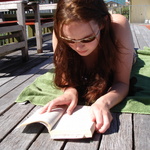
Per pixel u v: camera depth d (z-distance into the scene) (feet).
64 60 6.05
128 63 5.97
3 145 4.58
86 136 4.49
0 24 11.23
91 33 4.62
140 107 5.69
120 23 5.80
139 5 45.44
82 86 6.42
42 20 17.46
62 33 4.69
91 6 4.64
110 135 4.70
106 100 5.33
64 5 4.56
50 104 5.20
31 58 13.05
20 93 7.02
